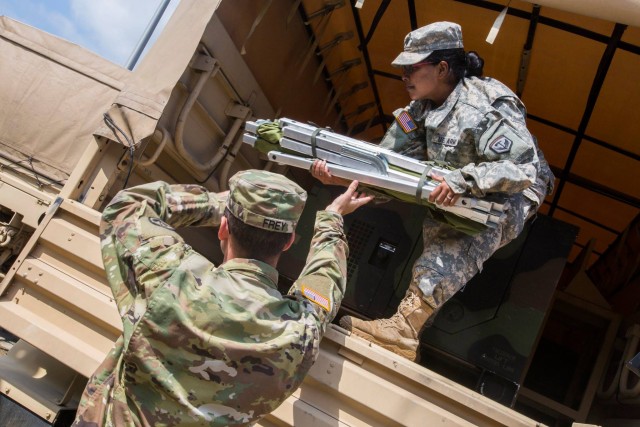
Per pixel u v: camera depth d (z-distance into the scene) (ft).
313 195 10.76
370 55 13.73
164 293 4.64
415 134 8.80
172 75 8.81
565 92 11.98
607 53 10.27
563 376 14.64
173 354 4.59
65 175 9.78
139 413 4.64
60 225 8.02
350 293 9.94
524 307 9.35
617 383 11.35
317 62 13.76
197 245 11.32
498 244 8.20
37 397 7.98
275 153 8.16
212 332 4.63
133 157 8.65
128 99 8.78
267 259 5.18
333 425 6.54
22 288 8.05
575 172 14.28
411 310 7.76
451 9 11.25
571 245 9.57
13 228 9.83
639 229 13.85
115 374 5.00
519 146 7.39
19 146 10.07
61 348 7.64
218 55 9.91
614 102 11.44
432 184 7.33
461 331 9.32
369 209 10.24
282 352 4.80
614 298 14.88
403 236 10.03
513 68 12.16
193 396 4.57
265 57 11.51
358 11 12.30
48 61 10.16
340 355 6.86
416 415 6.48
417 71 8.29
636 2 7.95
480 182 7.04
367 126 16.29
